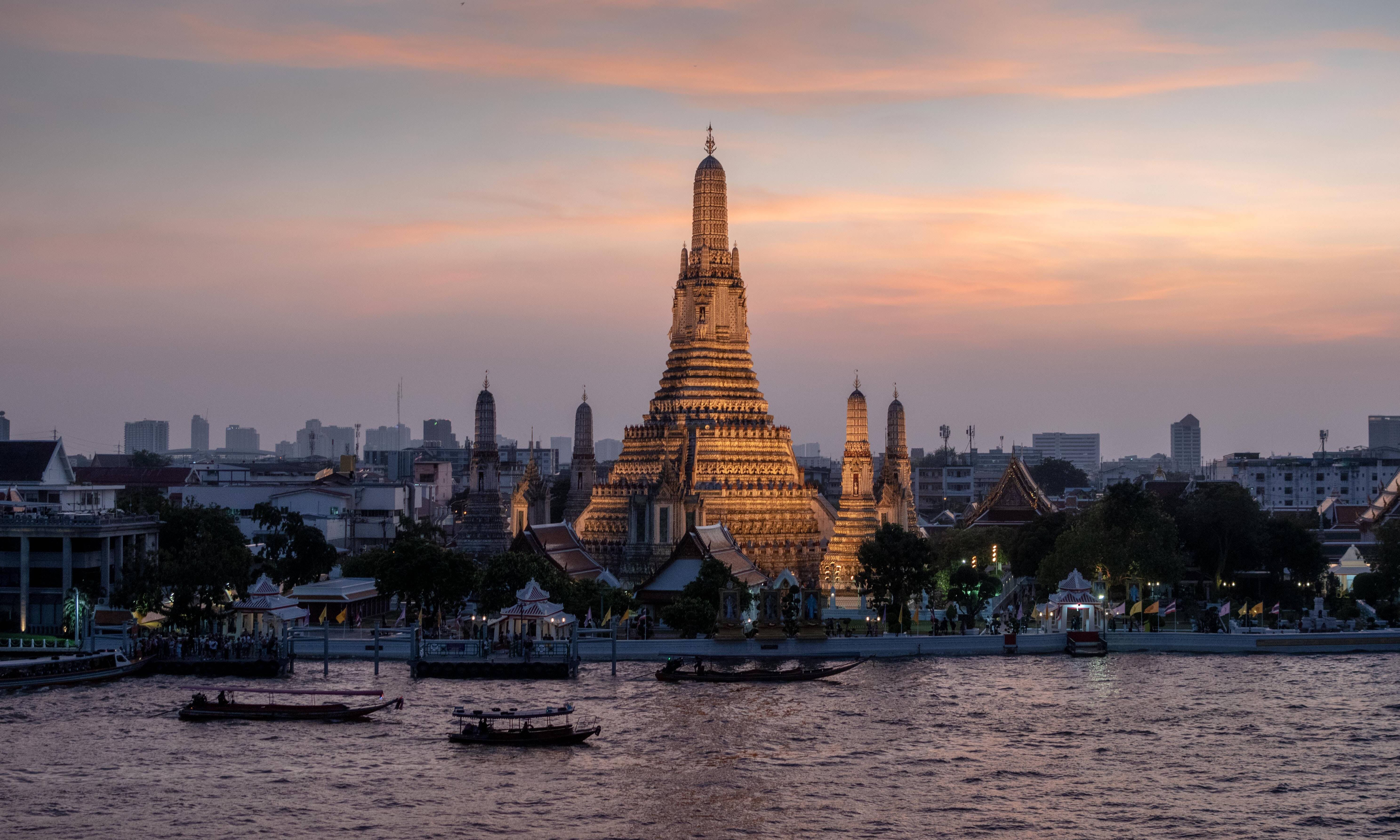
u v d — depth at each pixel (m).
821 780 123.06
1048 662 182.12
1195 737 138.75
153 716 144.75
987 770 126.38
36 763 126.69
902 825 110.94
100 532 186.38
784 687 163.88
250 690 143.62
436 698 155.00
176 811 113.00
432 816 112.19
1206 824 111.44
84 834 107.50
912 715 147.88
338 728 140.00
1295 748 134.62
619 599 195.50
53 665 160.00
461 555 194.88
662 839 107.50
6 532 185.25
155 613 185.50
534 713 134.00
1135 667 178.12
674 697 157.25
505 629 186.62
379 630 179.12
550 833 108.69
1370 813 114.31
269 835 107.50
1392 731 141.50
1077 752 133.00
